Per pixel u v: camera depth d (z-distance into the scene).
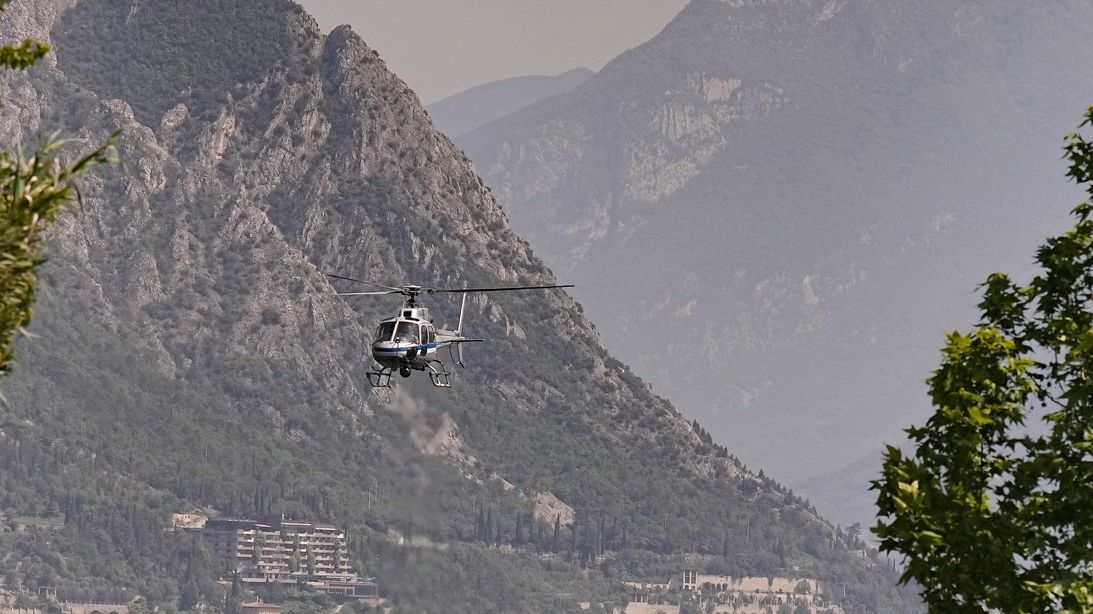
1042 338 149.75
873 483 142.62
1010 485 143.12
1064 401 143.88
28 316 106.06
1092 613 131.00
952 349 146.88
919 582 138.00
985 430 144.75
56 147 108.62
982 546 135.00
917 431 147.12
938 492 138.38
